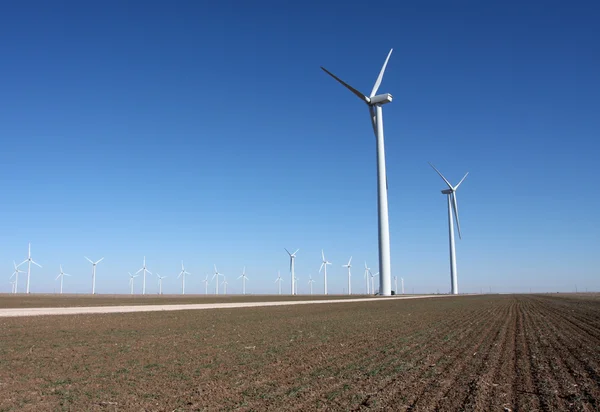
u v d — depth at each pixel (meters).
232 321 39.00
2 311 47.62
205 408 11.80
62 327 32.00
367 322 38.09
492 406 11.92
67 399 12.82
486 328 32.44
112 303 76.62
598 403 12.21
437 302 80.31
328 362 18.41
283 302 81.81
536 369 16.78
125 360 19.09
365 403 12.16
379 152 89.44
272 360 18.98
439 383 14.44
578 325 34.50
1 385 14.52
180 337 27.20
